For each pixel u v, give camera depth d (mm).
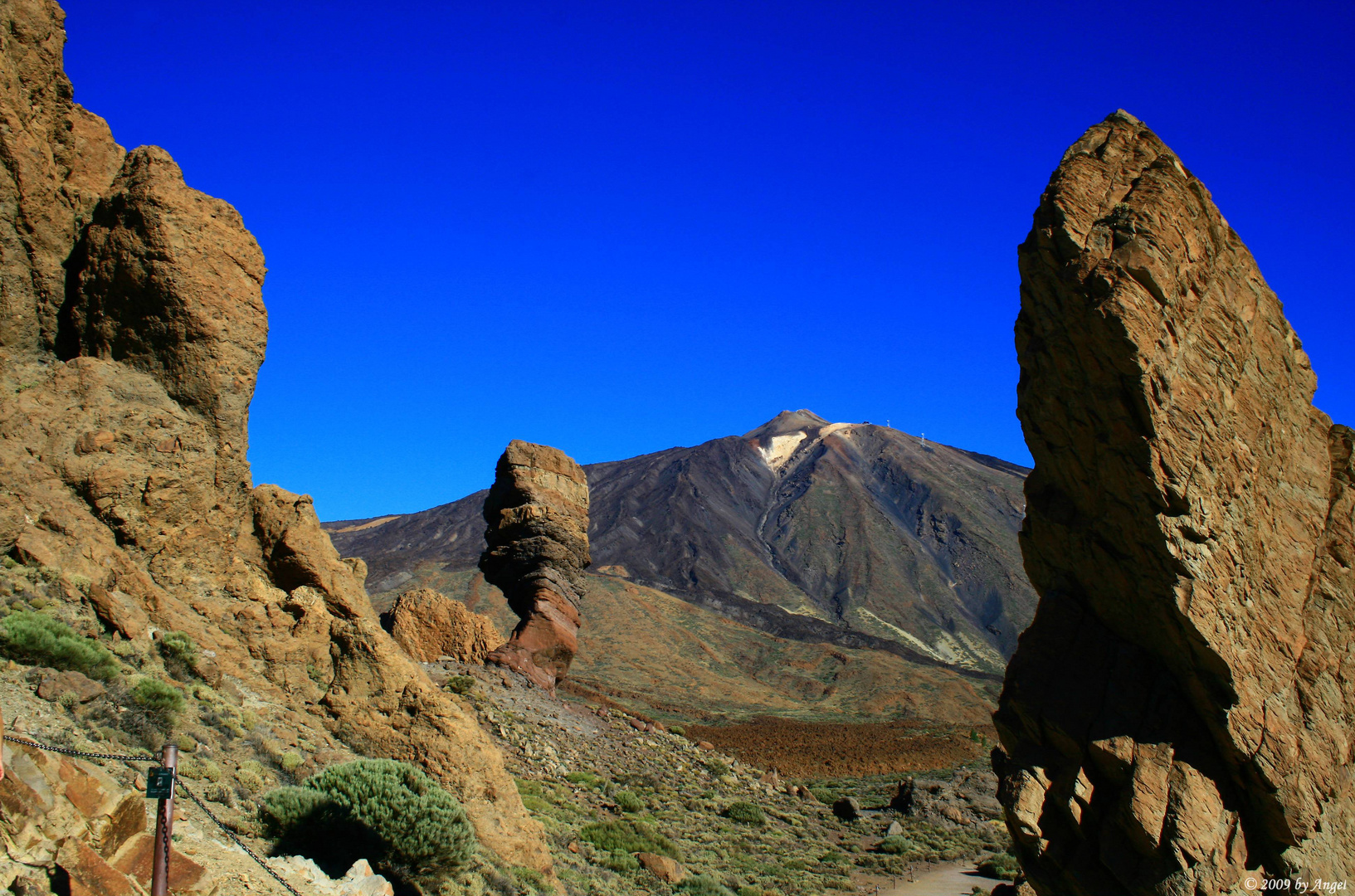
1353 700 10562
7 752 9000
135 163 21422
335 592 21891
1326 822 10000
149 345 20625
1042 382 10875
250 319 21719
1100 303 9992
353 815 15469
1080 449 10617
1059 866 10320
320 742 19297
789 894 31906
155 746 14359
